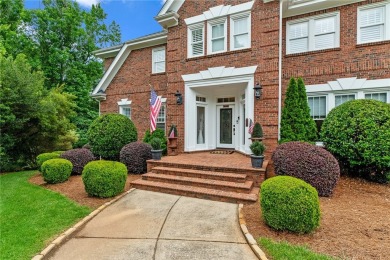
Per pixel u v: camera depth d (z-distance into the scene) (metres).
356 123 6.74
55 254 3.65
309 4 9.00
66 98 15.27
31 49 20.95
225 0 9.51
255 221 4.71
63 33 23.03
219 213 5.24
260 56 8.75
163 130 12.55
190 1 10.32
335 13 8.88
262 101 8.68
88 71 25.28
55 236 4.18
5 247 3.78
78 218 5.02
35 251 3.67
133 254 3.62
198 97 11.00
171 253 3.63
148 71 13.13
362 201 5.65
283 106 9.10
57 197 6.46
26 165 12.80
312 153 6.25
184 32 10.48
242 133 10.53
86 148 10.86
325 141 7.41
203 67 9.99
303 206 3.98
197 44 10.31
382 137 6.39
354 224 4.38
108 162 6.90
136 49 13.52
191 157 9.28
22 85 10.81
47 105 11.74
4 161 11.76
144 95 13.27
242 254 3.58
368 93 8.45
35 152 13.16
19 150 12.51
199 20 10.06
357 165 7.07
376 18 8.34
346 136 6.84
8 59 11.09
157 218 5.02
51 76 22.44
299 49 9.54
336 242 3.77
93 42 26.53
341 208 5.18
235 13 9.27
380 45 8.19
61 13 22.89
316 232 4.11
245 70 8.99
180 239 4.08
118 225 4.70
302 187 4.22
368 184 6.89
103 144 10.05
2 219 4.95
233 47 9.44
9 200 6.26
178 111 10.57
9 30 18.72
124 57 13.90
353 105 7.16
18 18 19.58
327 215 4.80
